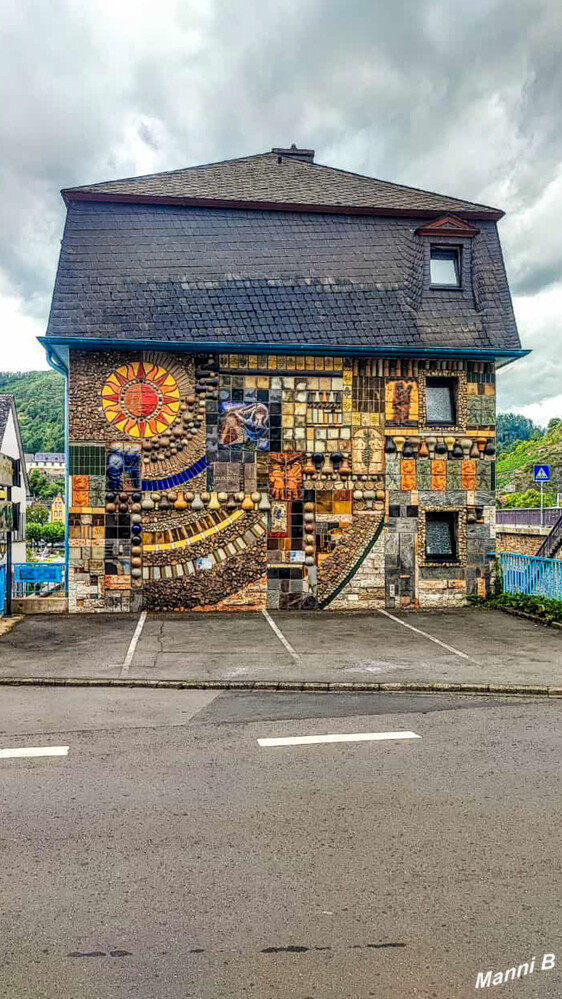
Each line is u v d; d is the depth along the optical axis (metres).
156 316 16.83
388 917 4.48
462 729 8.48
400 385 17.47
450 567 17.53
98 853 5.31
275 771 7.01
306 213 18.42
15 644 13.19
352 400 17.33
